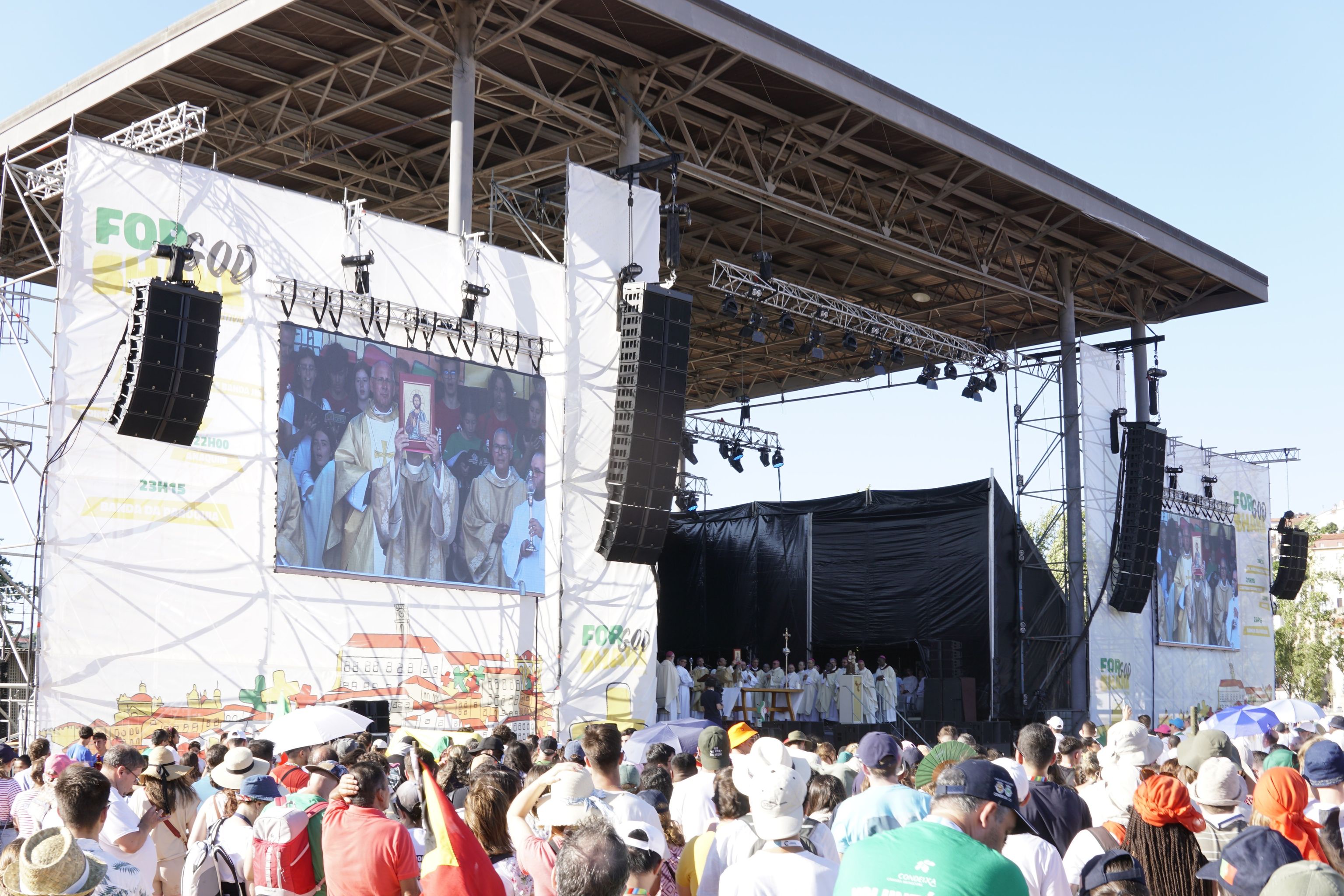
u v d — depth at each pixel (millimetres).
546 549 20391
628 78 23781
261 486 17438
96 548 15984
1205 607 34438
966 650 31797
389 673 18297
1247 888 4062
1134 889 4305
